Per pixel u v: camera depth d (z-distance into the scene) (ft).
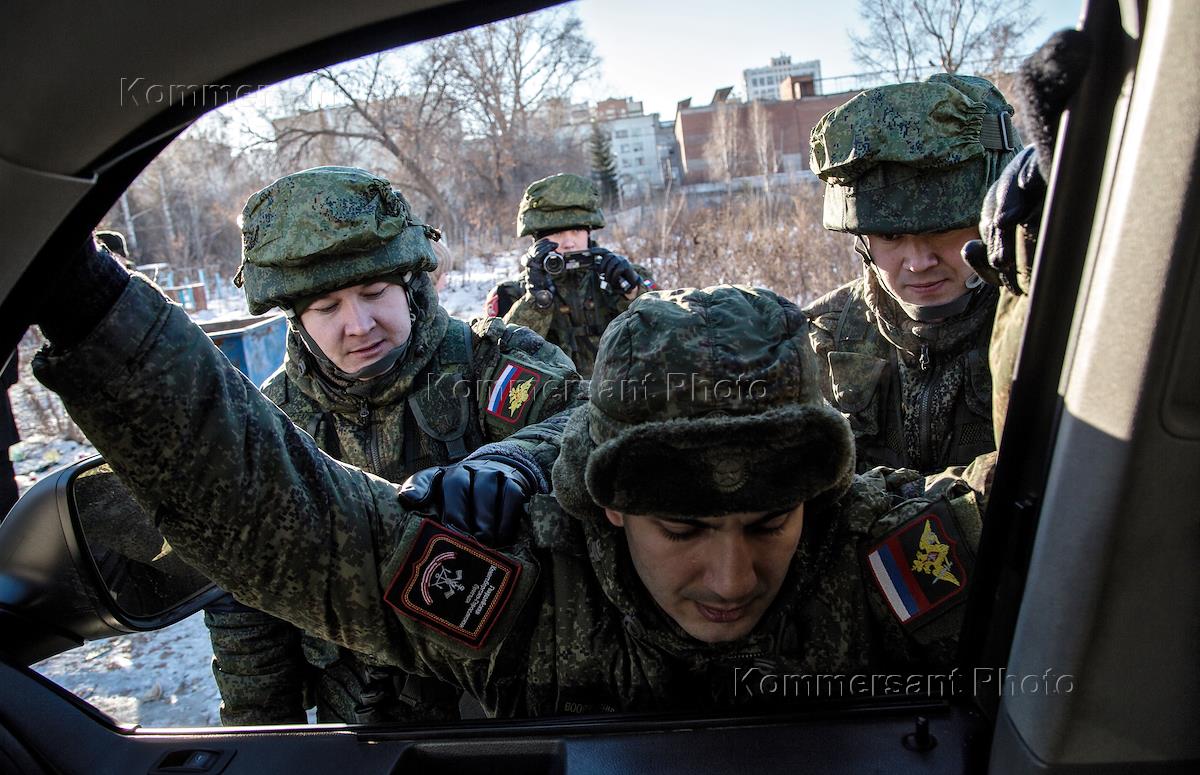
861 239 7.38
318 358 6.84
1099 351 2.29
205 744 3.31
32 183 2.40
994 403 3.45
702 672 3.97
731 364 3.22
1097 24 2.26
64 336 3.43
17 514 4.09
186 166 60.18
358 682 5.55
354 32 2.21
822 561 3.91
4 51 2.13
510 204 60.23
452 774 3.24
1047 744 2.48
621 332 3.44
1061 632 2.42
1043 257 2.48
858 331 7.80
